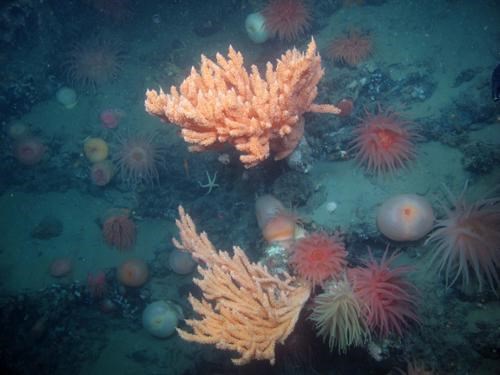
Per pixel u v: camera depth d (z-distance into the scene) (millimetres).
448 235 814
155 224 1672
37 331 1469
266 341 718
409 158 996
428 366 779
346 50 1371
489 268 782
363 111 1179
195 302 739
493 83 940
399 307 774
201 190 1548
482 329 770
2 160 1893
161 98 830
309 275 787
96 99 1988
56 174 1835
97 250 1646
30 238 1705
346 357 889
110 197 1776
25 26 1942
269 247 912
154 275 1546
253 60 1702
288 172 1014
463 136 1012
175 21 2035
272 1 1581
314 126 1100
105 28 2107
